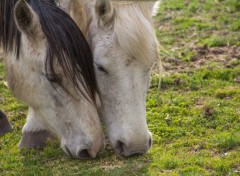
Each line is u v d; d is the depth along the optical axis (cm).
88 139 984
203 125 1229
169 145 1154
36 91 1013
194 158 1088
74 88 971
